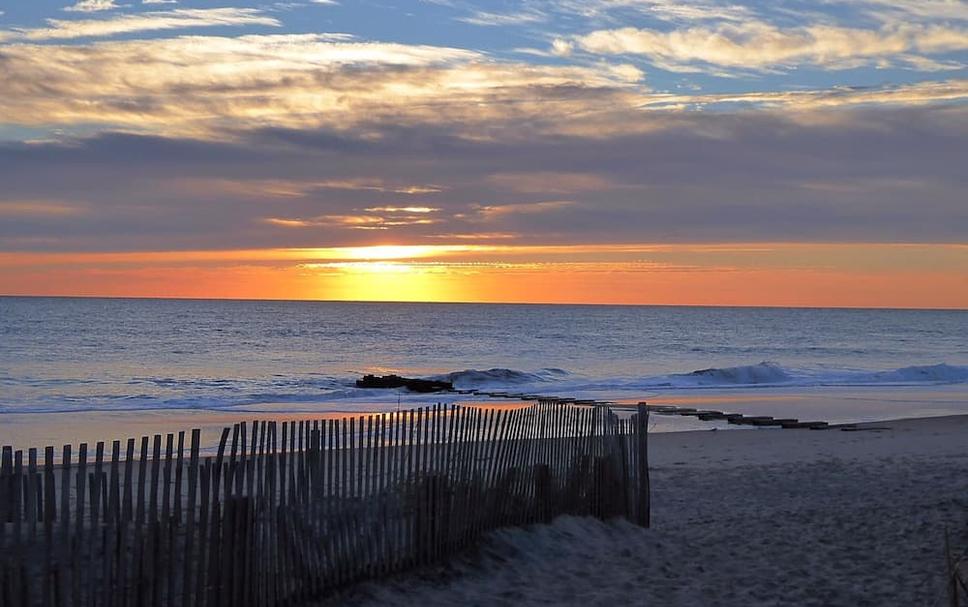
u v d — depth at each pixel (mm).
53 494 5949
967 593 7004
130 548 6555
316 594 7199
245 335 80438
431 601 7633
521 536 9383
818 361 63188
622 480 11016
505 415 9430
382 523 7883
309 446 7230
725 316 161000
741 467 16688
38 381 40125
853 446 20312
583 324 116062
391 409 29672
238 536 6551
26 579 5520
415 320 121500
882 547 9789
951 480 14227
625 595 8094
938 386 41531
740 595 8125
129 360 53750
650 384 41688
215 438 21016
